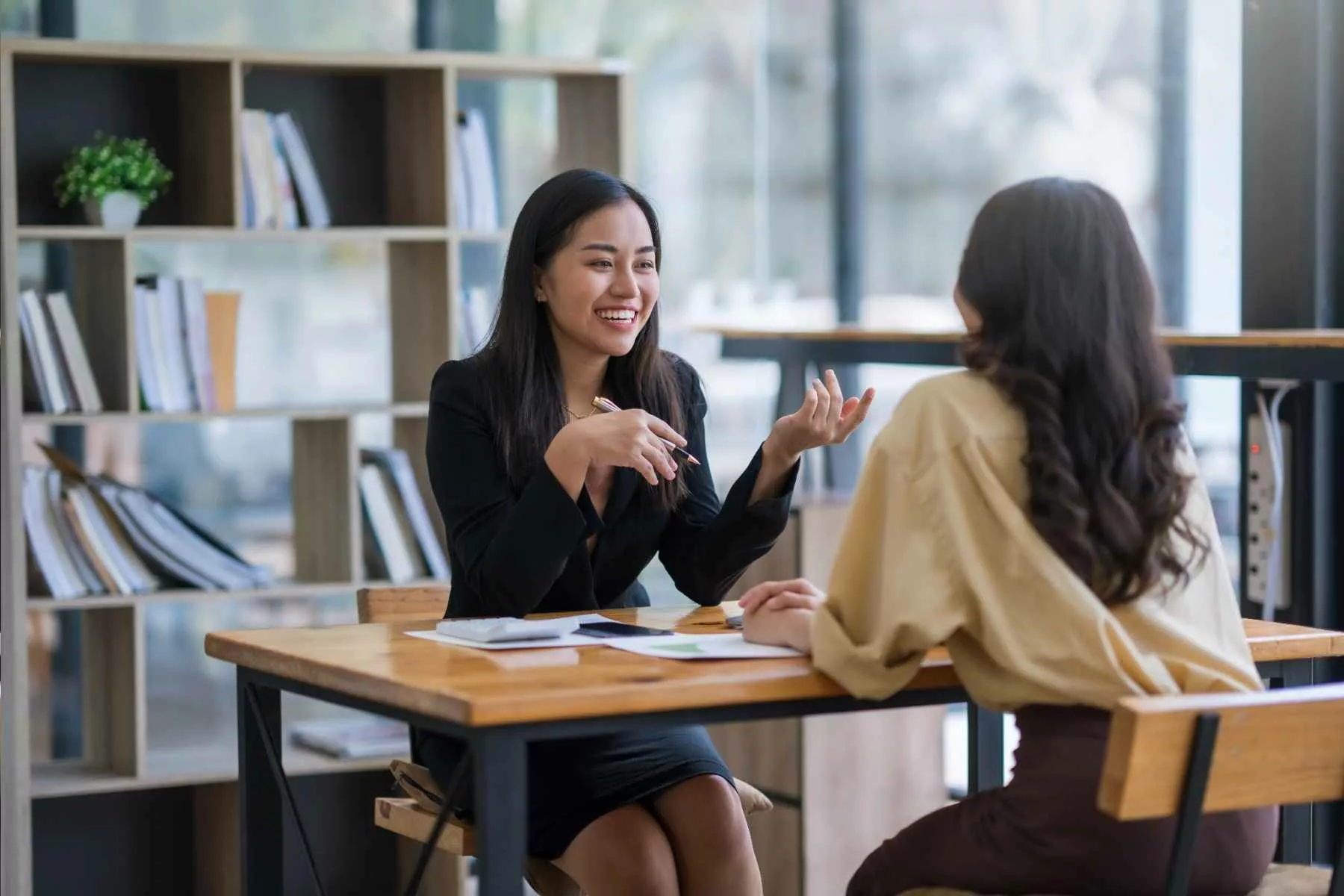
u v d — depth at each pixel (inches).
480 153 270.7
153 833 267.9
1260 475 231.1
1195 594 135.8
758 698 130.3
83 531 246.4
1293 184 228.7
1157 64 265.4
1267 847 131.8
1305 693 122.0
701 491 185.9
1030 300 131.1
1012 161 291.1
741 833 162.9
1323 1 225.5
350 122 276.5
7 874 240.4
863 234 316.8
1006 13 290.4
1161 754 117.1
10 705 239.3
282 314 292.2
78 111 259.0
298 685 145.6
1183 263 262.7
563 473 159.8
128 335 246.1
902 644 130.0
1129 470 129.6
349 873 275.1
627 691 125.3
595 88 279.1
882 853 139.4
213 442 290.4
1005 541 128.6
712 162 327.6
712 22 326.0
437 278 267.9
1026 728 131.1
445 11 308.3
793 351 257.4
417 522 266.1
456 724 124.5
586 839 159.9
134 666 248.7
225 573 255.4
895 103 309.9
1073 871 127.2
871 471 133.6
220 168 255.0
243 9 295.3
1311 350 183.6
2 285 237.3
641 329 179.5
